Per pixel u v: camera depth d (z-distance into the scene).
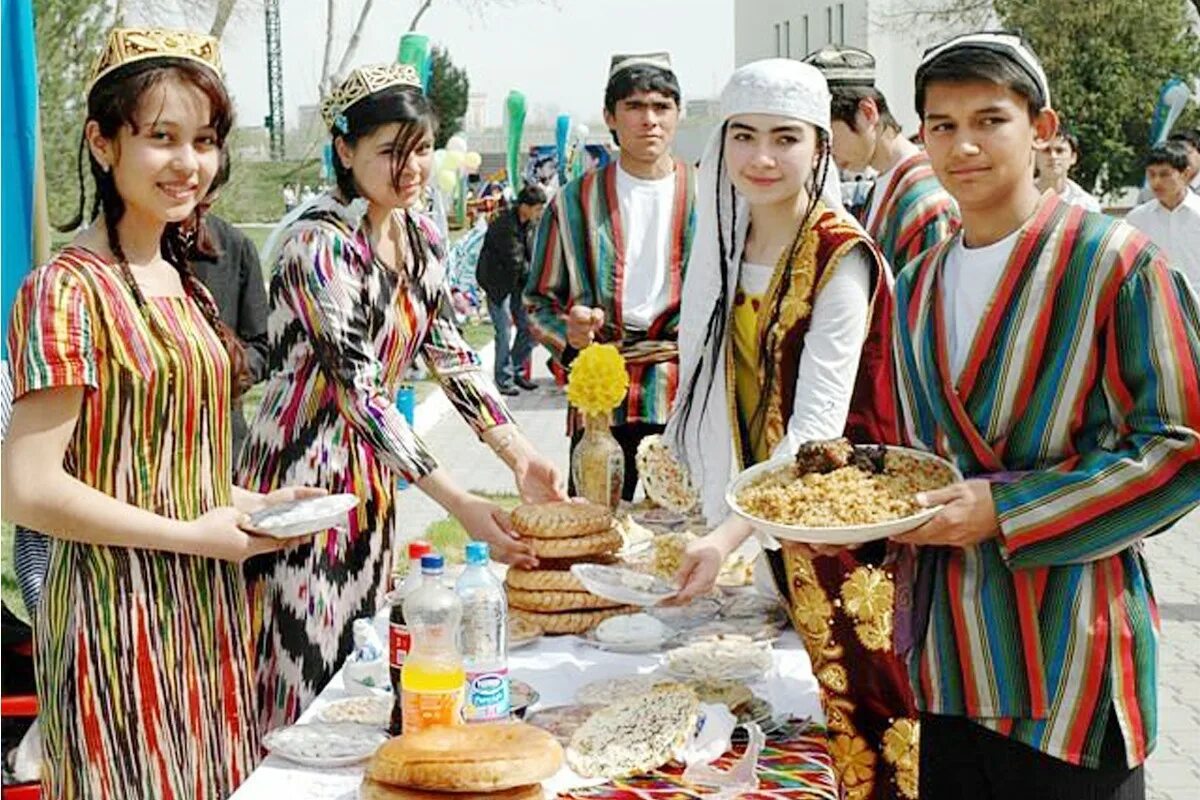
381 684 2.79
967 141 2.28
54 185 10.19
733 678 2.72
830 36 42.50
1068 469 2.24
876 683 2.69
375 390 3.20
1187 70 28.62
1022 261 2.27
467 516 3.10
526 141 49.31
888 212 4.12
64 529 2.51
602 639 2.93
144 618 2.61
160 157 2.57
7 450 2.52
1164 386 2.17
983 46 2.28
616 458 3.48
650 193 4.77
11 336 2.55
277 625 3.29
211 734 2.69
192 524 2.60
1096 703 2.25
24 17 3.61
